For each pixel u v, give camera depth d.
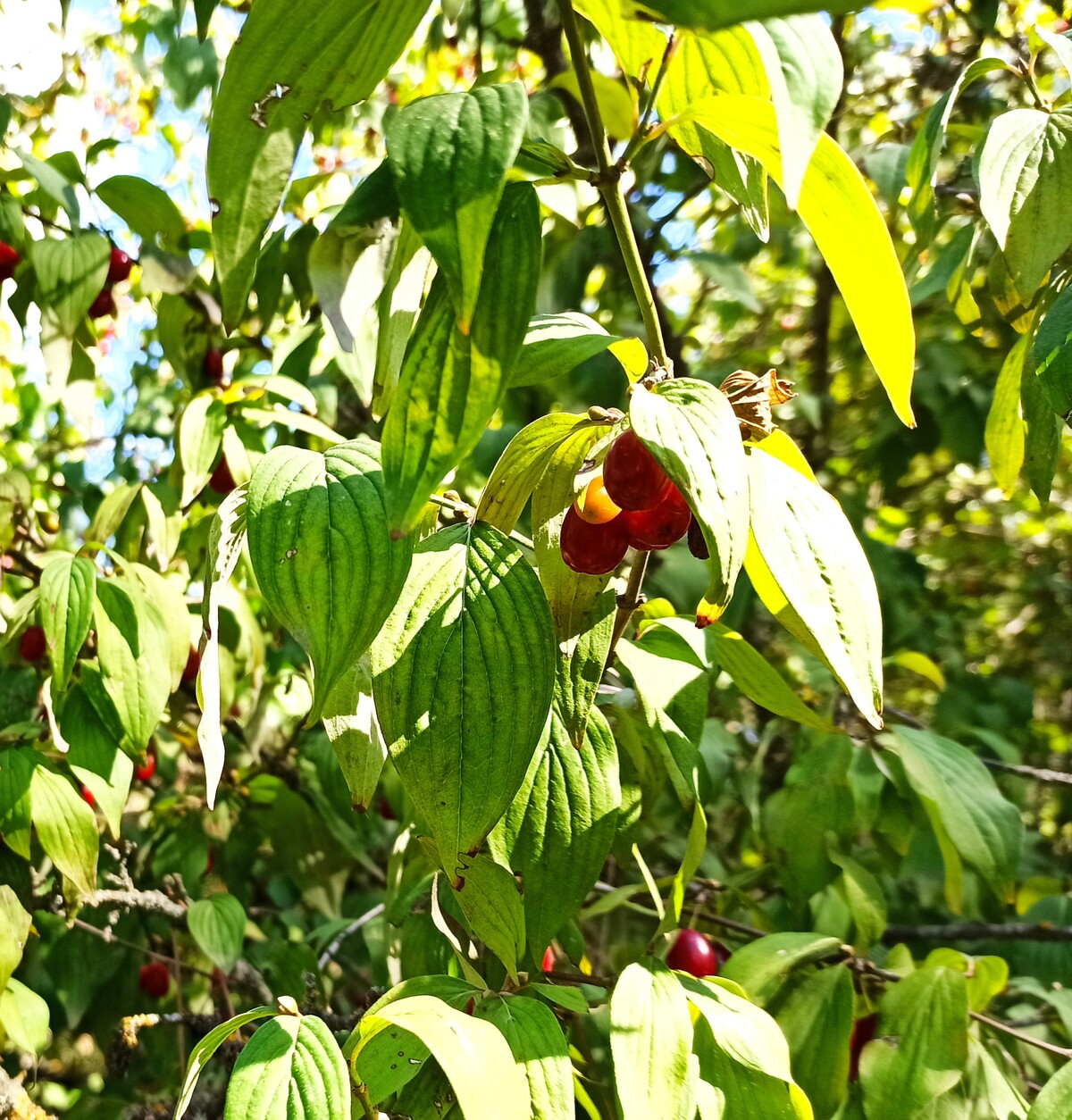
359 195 0.22
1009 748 0.69
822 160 0.21
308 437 0.58
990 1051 0.39
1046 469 0.37
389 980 0.48
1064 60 0.31
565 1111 0.24
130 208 0.59
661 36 0.23
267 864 0.83
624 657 0.31
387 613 0.22
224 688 0.53
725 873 0.65
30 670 0.60
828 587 0.22
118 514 0.51
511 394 0.66
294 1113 0.21
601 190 0.24
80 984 0.65
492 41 0.88
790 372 1.08
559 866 0.26
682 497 0.23
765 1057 0.28
